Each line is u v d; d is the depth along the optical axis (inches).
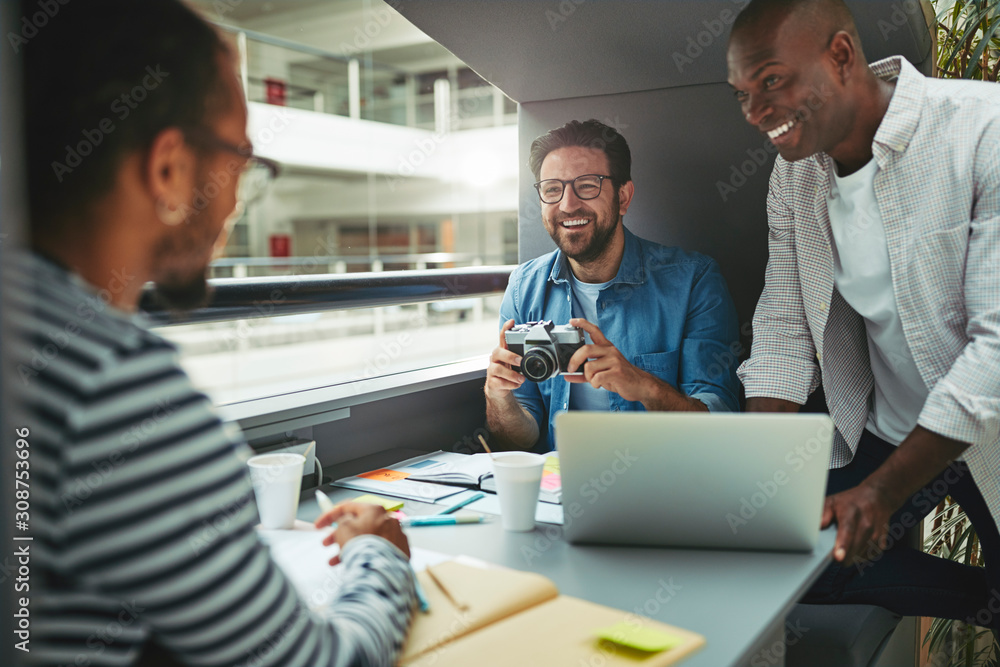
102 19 20.6
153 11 21.5
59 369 19.1
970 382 44.1
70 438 19.0
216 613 21.2
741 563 36.8
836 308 60.5
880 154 50.9
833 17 49.3
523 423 70.1
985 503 55.9
